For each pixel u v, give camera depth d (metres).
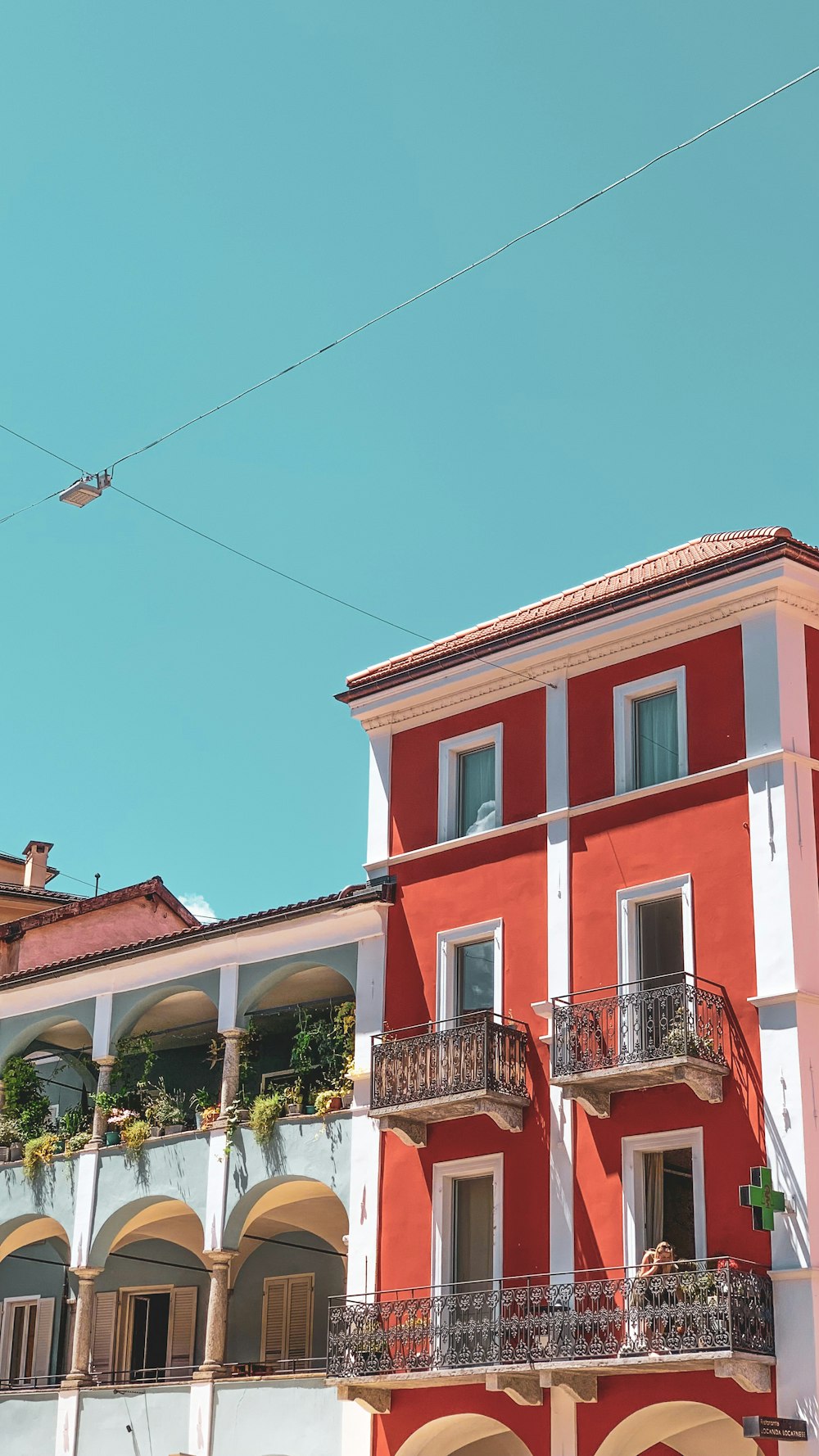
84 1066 35.81
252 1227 32.41
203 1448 28.86
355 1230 28.22
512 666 28.86
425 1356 25.72
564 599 29.19
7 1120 34.69
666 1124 24.80
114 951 33.34
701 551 27.36
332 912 30.17
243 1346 32.62
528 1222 25.91
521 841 28.06
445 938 28.62
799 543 25.80
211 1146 30.75
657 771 26.84
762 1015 24.27
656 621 27.05
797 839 24.86
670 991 24.66
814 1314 22.56
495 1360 24.81
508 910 27.89
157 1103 32.56
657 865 26.16
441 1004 28.27
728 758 25.81
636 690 27.25
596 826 27.12
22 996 35.28
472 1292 25.78
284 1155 29.69
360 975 29.69
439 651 29.84
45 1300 35.44
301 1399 28.00
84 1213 32.28
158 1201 31.56
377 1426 26.86
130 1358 33.97
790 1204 23.19
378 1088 27.62
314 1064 31.33
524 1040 26.84
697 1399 23.25
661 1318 23.17
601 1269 24.44
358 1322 26.80
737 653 26.14
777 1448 22.31
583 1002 26.36
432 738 30.08
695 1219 24.12
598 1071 24.84
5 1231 33.72
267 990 31.34
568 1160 25.70
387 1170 28.14
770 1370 22.70
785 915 24.44
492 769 29.20
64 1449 30.81
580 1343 23.98
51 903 44.12
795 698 25.61
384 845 30.16
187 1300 33.62
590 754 27.55
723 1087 24.38
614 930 26.36
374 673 30.83
